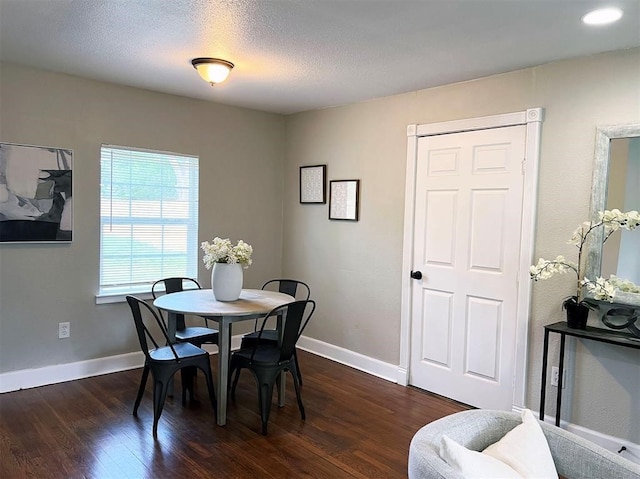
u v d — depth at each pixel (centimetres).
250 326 471
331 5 213
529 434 149
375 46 267
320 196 444
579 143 278
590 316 275
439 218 352
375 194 396
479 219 328
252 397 342
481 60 287
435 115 353
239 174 454
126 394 338
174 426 292
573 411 285
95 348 374
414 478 136
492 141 319
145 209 397
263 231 477
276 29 245
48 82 339
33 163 336
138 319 287
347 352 425
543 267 269
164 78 350
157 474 239
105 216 376
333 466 252
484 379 329
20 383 340
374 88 360
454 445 132
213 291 327
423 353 367
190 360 295
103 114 366
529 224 299
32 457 251
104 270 378
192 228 427
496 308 321
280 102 420
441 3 209
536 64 292
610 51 264
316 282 455
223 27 244
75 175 356
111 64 316
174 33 254
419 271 367
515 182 307
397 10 217
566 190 284
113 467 244
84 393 338
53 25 246
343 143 423
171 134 404
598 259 270
